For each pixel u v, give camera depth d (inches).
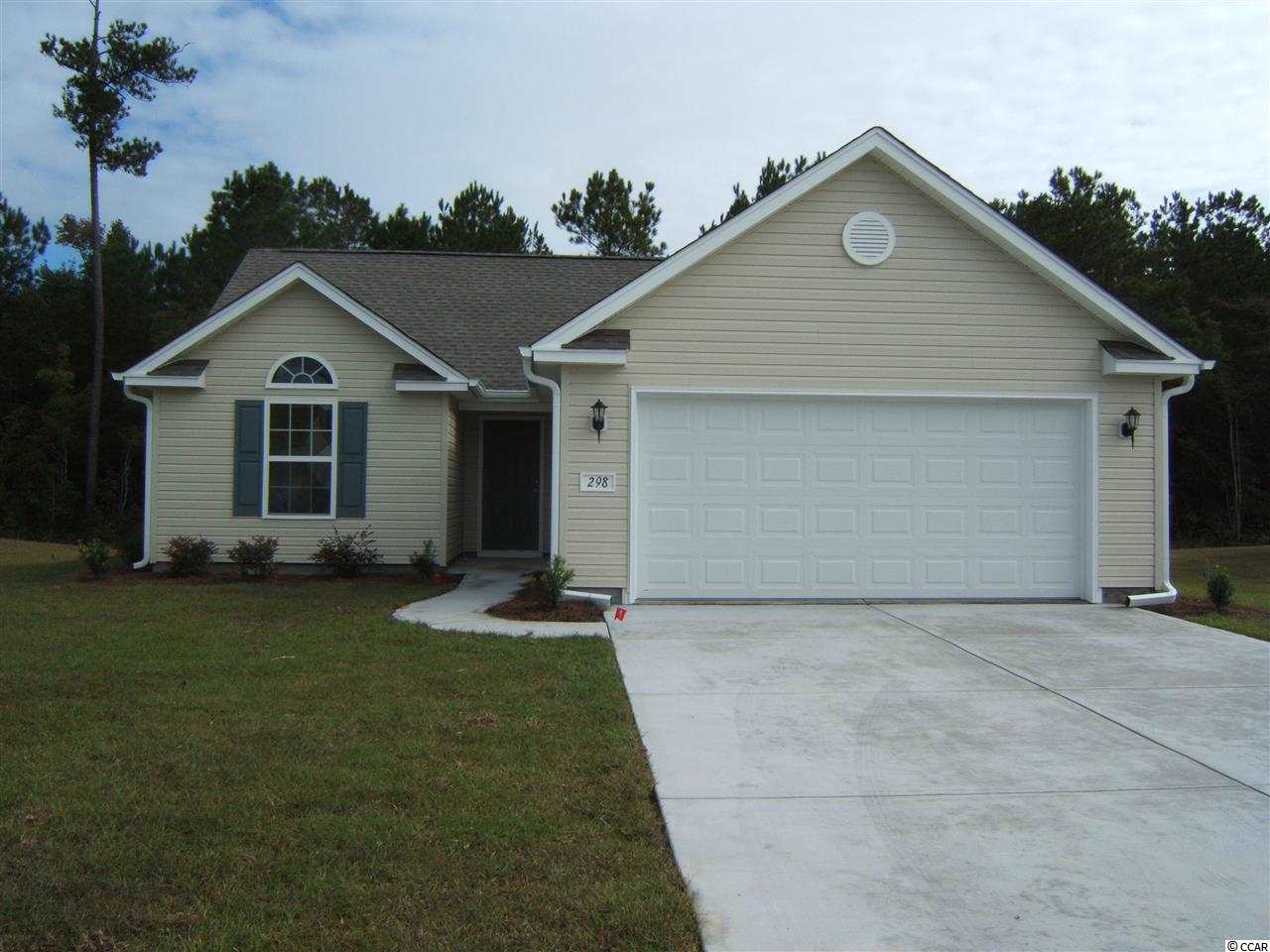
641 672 296.2
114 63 1044.5
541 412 627.5
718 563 428.8
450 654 311.0
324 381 544.1
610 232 1314.0
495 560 615.5
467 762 209.0
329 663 295.3
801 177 416.5
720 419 429.4
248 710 242.7
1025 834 180.9
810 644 339.9
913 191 431.2
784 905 151.9
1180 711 260.5
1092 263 1172.5
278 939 135.6
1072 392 436.1
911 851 173.0
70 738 217.9
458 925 140.7
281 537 540.7
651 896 151.1
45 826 169.8
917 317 431.5
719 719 249.4
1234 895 157.6
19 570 567.8
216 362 538.3
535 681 278.4
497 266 755.4
